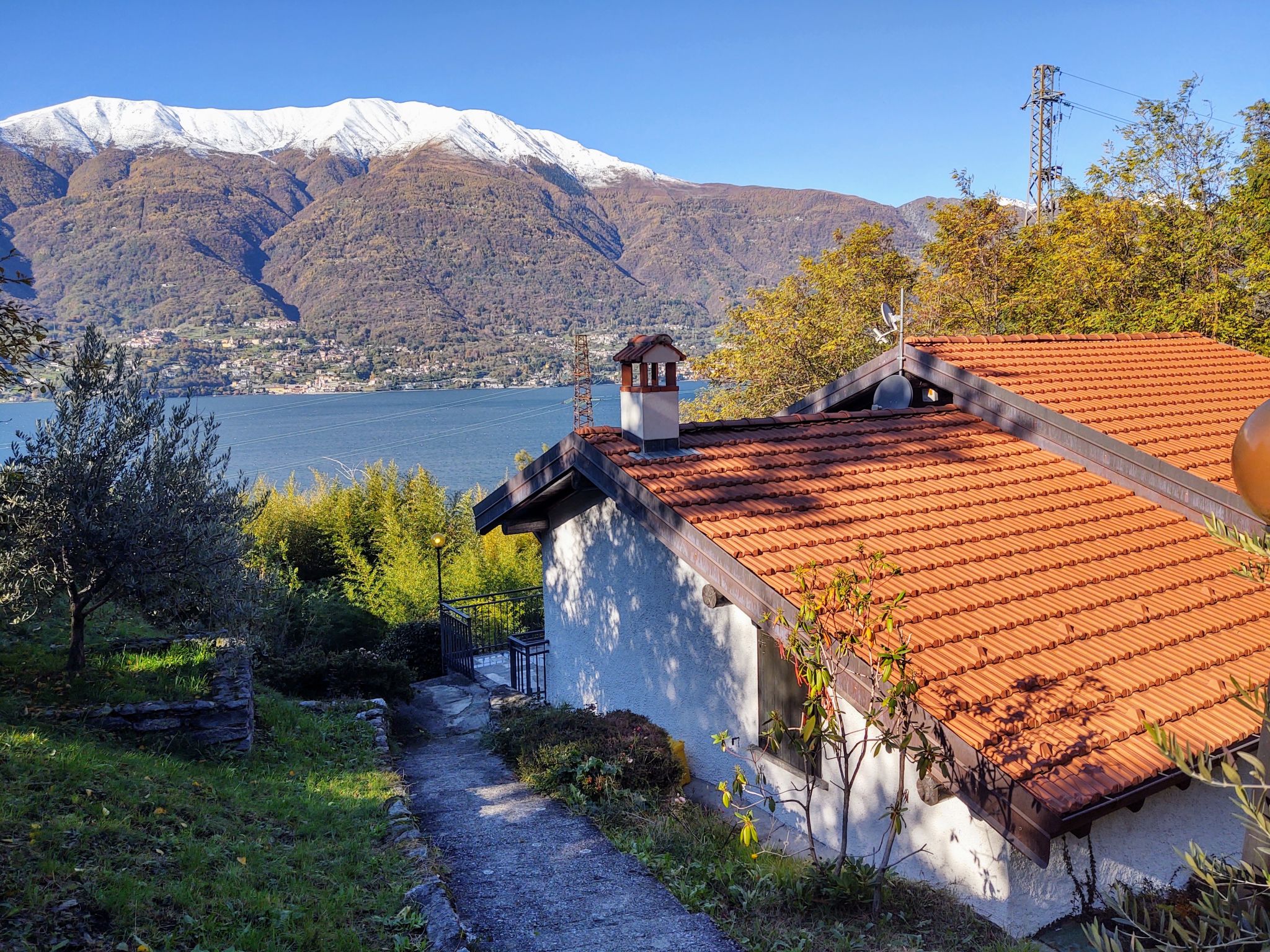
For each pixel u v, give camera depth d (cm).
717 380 3953
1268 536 335
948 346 1427
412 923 598
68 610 1188
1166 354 1586
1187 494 1077
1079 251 3103
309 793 891
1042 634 821
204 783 818
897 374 1384
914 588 861
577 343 6738
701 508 961
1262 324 2709
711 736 1017
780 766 910
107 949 502
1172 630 857
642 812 920
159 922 540
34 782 679
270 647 1542
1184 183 3123
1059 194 3991
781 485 1037
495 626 2116
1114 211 3045
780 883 725
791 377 3741
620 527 1151
